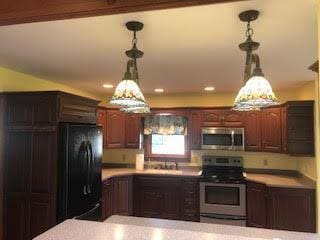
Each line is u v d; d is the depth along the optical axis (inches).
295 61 111.9
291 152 149.6
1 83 123.4
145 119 202.5
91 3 50.2
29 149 117.6
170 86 172.1
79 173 122.9
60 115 116.4
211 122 184.7
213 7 64.7
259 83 59.7
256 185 157.9
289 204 142.9
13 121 119.8
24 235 116.0
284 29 78.2
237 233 68.3
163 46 94.0
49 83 155.0
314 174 143.3
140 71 130.9
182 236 58.6
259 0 61.2
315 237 65.2
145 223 76.7
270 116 168.1
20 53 103.0
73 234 59.1
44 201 114.8
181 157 199.9
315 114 140.6
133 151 208.4
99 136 143.5
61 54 104.3
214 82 157.8
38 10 51.9
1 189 119.5
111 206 168.7
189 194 173.8
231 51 99.2
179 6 49.1
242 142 177.3
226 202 167.3
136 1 48.6
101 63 117.4
